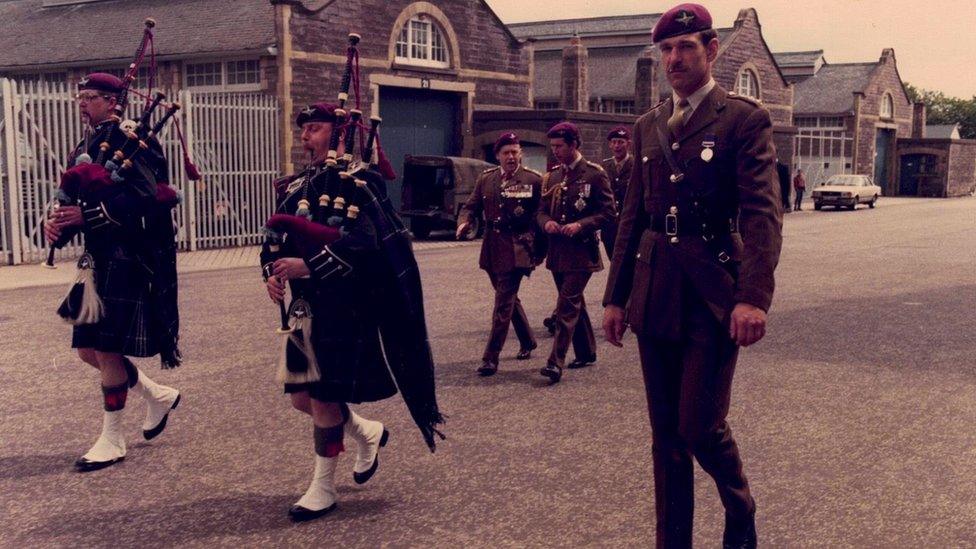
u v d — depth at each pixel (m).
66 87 25.00
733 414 5.94
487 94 25.83
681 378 3.33
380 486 4.63
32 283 12.08
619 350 8.16
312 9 20.72
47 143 14.55
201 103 17.56
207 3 24.53
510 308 7.10
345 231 4.01
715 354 3.26
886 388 6.63
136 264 4.75
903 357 7.69
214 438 5.39
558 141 6.86
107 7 27.52
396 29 22.81
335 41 21.36
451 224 20.48
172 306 4.94
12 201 14.06
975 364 7.42
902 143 52.28
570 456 5.09
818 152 50.12
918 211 35.66
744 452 5.17
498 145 7.11
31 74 25.81
